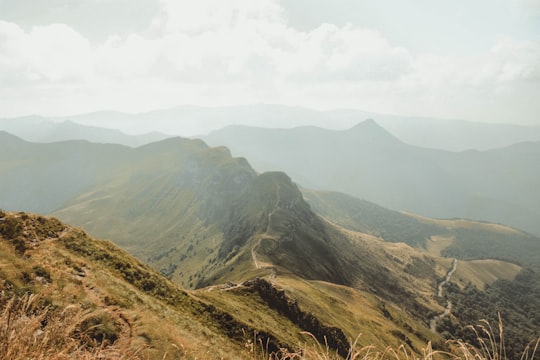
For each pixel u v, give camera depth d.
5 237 27.48
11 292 13.91
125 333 16.08
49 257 24.41
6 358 6.12
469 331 192.75
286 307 86.62
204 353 19.09
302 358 6.59
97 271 28.27
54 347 6.94
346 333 97.81
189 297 48.31
